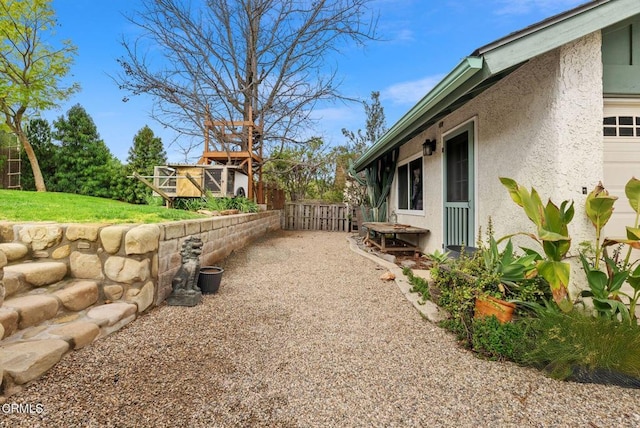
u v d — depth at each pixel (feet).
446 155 18.24
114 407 5.91
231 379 7.01
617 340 7.23
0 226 10.57
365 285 14.96
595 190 9.35
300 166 44.21
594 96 10.11
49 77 51.70
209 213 22.76
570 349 7.19
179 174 31.12
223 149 37.50
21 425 5.32
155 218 14.87
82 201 24.63
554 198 10.16
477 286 9.29
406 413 6.00
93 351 7.82
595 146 10.08
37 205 17.21
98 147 56.85
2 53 47.39
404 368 7.61
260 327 9.89
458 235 16.72
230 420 5.72
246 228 25.35
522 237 11.85
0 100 47.73
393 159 28.22
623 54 10.88
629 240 8.59
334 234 37.32
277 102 39.47
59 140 55.77
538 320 8.11
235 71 40.11
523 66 11.62
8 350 6.75
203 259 16.10
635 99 11.06
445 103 13.05
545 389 6.78
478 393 6.63
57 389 6.29
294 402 6.29
